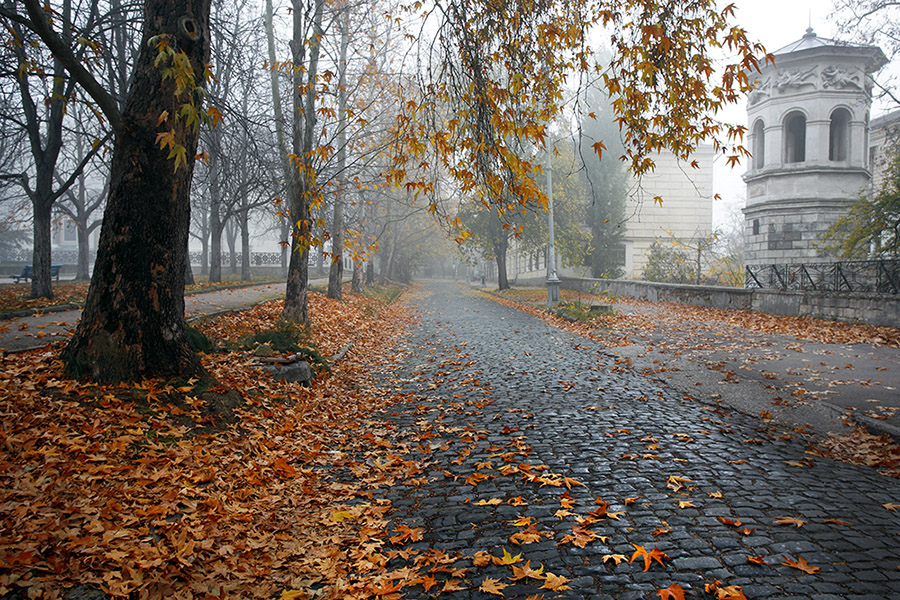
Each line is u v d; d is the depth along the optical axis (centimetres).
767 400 736
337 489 479
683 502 418
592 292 2684
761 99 2672
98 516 353
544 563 336
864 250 1786
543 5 698
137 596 295
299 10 1201
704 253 3322
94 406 534
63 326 978
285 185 1282
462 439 618
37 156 1487
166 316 622
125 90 1398
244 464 509
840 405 678
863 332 1173
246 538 373
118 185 599
